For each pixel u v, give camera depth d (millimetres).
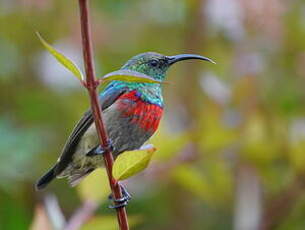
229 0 12391
